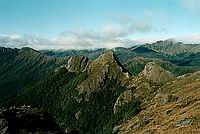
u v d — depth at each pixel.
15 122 90.81
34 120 95.88
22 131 88.44
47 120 100.50
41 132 91.38
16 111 96.38
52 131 95.25
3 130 86.06
